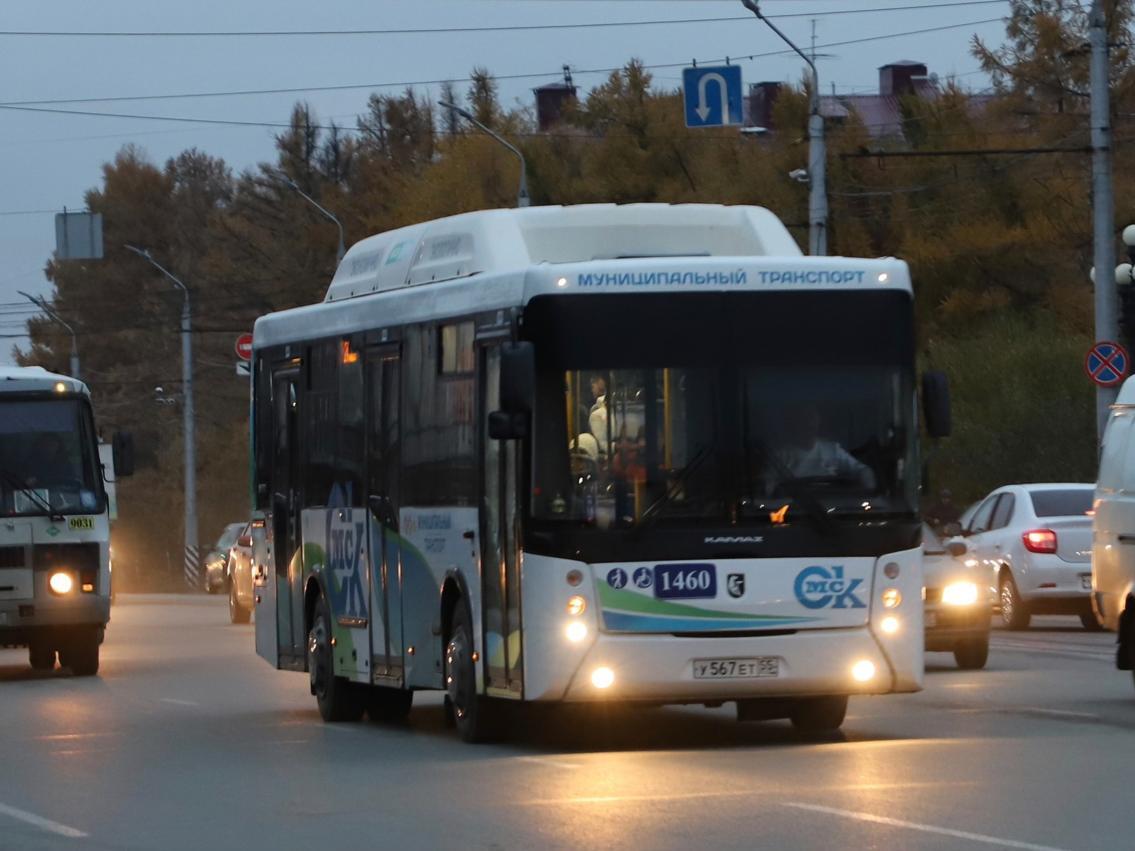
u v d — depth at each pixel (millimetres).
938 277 115125
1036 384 106438
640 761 35594
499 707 39031
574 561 36125
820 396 37000
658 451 36500
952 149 118188
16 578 64312
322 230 187375
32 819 30891
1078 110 116438
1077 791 30484
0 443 65250
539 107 172375
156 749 40750
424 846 27016
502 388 35750
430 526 40719
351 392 45125
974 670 55875
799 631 36500
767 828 27359
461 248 41344
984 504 78062
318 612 47188
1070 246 113438
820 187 93062
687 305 36844
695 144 132375
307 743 41250
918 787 31094
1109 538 46188
